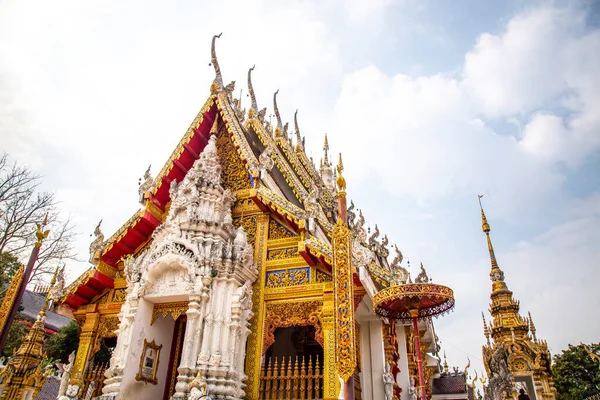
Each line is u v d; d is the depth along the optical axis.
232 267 12.13
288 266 13.16
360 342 12.89
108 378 11.66
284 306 12.62
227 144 16.61
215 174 14.34
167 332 13.53
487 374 14.12
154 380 12.52
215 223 12.88
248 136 17.36
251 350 12.21
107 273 14.89
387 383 12.11
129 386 11.41
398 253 12.63
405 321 14.87
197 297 11.42
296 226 13.26
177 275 12.28
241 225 14.35
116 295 14.80
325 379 11.07
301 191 15.37
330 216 19.62
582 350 24.11
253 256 13.57
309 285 12.53
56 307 15.18
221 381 10.48
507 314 14.66
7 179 22.33
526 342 13.84
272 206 13.48
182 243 12.52
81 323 14.94
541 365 13.54
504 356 13.87
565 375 24.30
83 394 13.20
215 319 11.29
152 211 15.19
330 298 12.03
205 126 16.69
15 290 10.95
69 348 31.14
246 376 11.55
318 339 11.81
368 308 12.57
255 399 11.55
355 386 11.84
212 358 10.66
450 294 10.03
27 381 13.24
